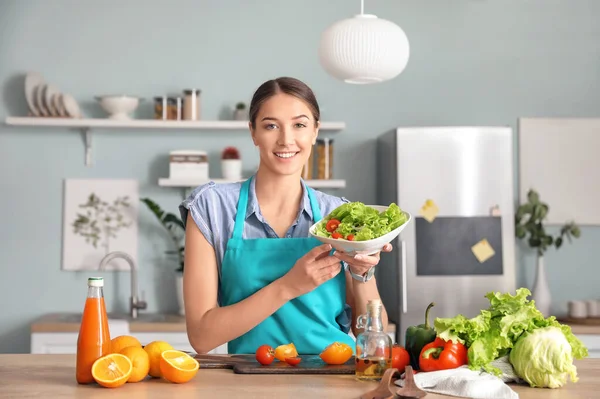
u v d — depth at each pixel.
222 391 1.63
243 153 4.59
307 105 2.02
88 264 4.53
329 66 2.92
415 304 4.11
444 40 4.66
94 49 4.56
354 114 4.63
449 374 1.65
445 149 4.15
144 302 4.35
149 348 1.76
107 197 4.54
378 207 1.97
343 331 2.15
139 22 4.58
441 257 4.12
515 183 4.66
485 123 4.66
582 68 4.69
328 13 4.62
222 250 2.10
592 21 4.70
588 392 1.63
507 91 4.67
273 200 2.13
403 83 4.64
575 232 4.43
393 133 4.21
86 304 1.72
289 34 4.61
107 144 4.56
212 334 1.95
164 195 4.56
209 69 4.59
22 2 4.53
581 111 4.69
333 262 1.89
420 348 1.80
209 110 4.59
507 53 4.68
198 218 2.08
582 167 4.66
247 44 4.60
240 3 4.60
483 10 4.67
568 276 4.65
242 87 4.60
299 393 1.60
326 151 4.40
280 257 2.06
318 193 2.21
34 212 4.53
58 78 4.54
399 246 4.12
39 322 4.06
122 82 4.56
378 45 2.85
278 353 1.86
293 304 2.06
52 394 1.60
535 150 4.65
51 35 4.54
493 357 1.70
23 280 4.52
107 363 1.68
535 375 1.66
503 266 4.14
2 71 4.51
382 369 1.71
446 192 4.14
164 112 4.38
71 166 4.54
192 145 4.58
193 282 2.05
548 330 1.68
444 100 4.65
